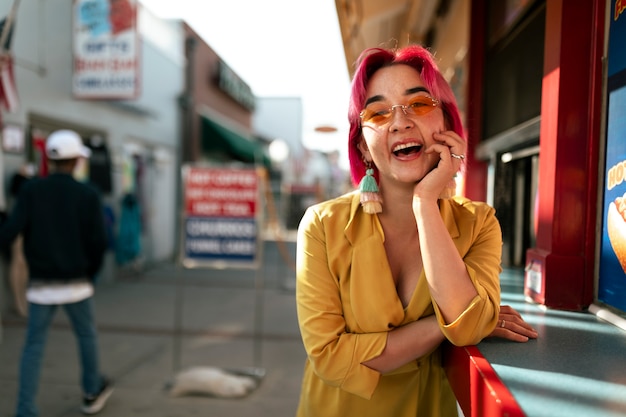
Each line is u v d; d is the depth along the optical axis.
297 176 24.47
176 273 9.40
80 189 3.30
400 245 1.25
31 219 3.14
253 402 3.59
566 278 1.49
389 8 4.07
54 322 5.51
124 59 6.83
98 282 8.10
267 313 6.29
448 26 4.57
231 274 9.44
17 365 4.17
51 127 6.82
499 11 2.62
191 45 11.78
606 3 1.42
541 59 1.91
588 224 1.47
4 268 5.66
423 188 1.10
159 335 5.21
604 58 1.43
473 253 1.21
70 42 7.12
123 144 8.88
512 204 2.49
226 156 14.88
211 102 13.50
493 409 0.82
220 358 4.50
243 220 4.69
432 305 1.18
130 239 8.58
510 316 1.22
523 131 2.00
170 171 11.30
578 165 1.51
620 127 1.29
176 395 3.66
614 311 1.33
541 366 0.98
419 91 1.15
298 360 4.50
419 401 1.27
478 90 2.92
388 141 1.16
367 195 1.19
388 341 1.11
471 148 2.91
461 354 1.08
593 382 0.89
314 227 1.24
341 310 1.21
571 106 1.51
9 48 5.30
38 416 3.18
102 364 4.30
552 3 1.59
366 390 1.12
